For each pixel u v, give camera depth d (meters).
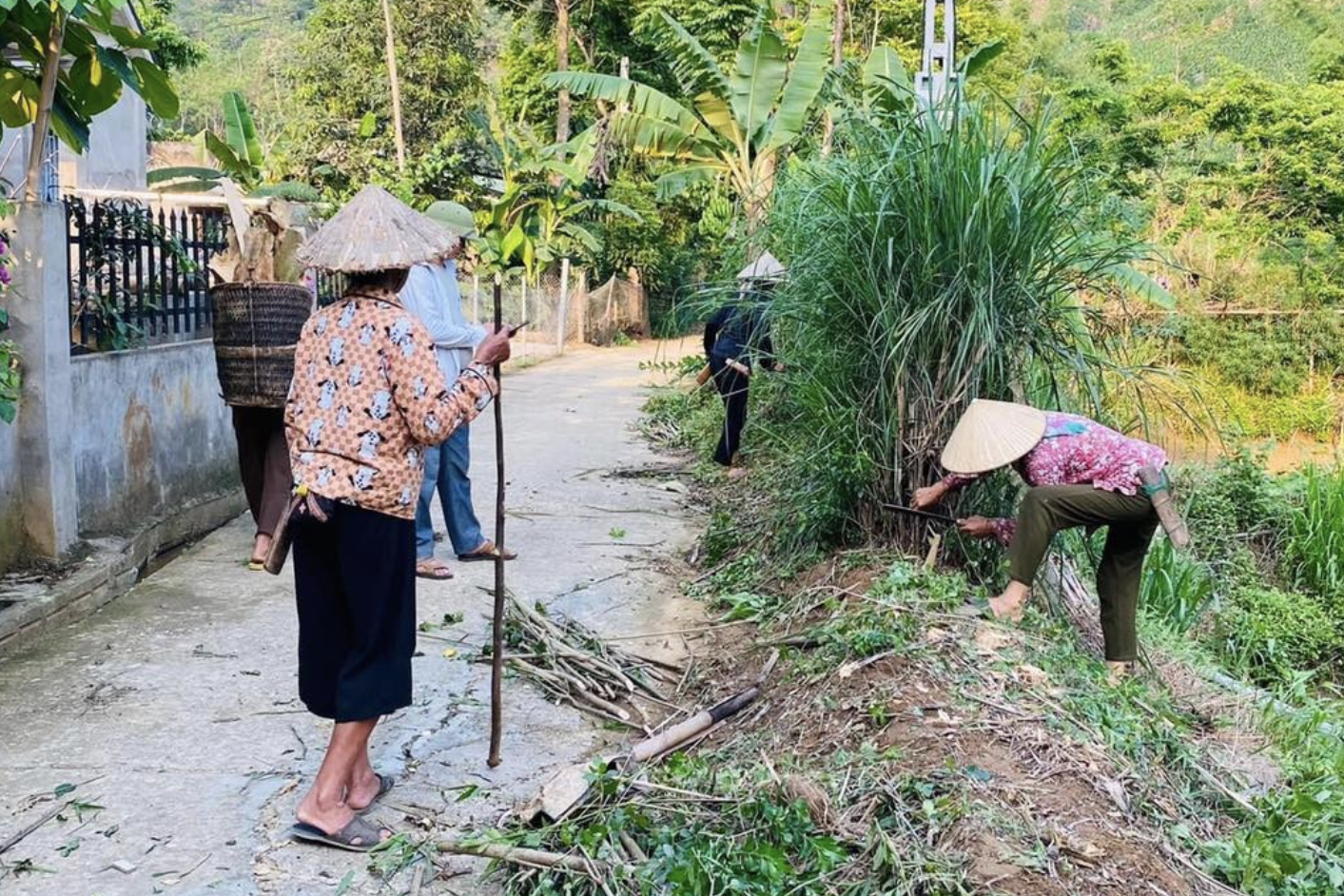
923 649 4.21
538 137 29.48
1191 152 25.52
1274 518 11.38
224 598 5.61
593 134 20.56
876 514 5.39
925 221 4.80
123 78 5.80
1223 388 20.64
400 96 25.22
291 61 27.88
